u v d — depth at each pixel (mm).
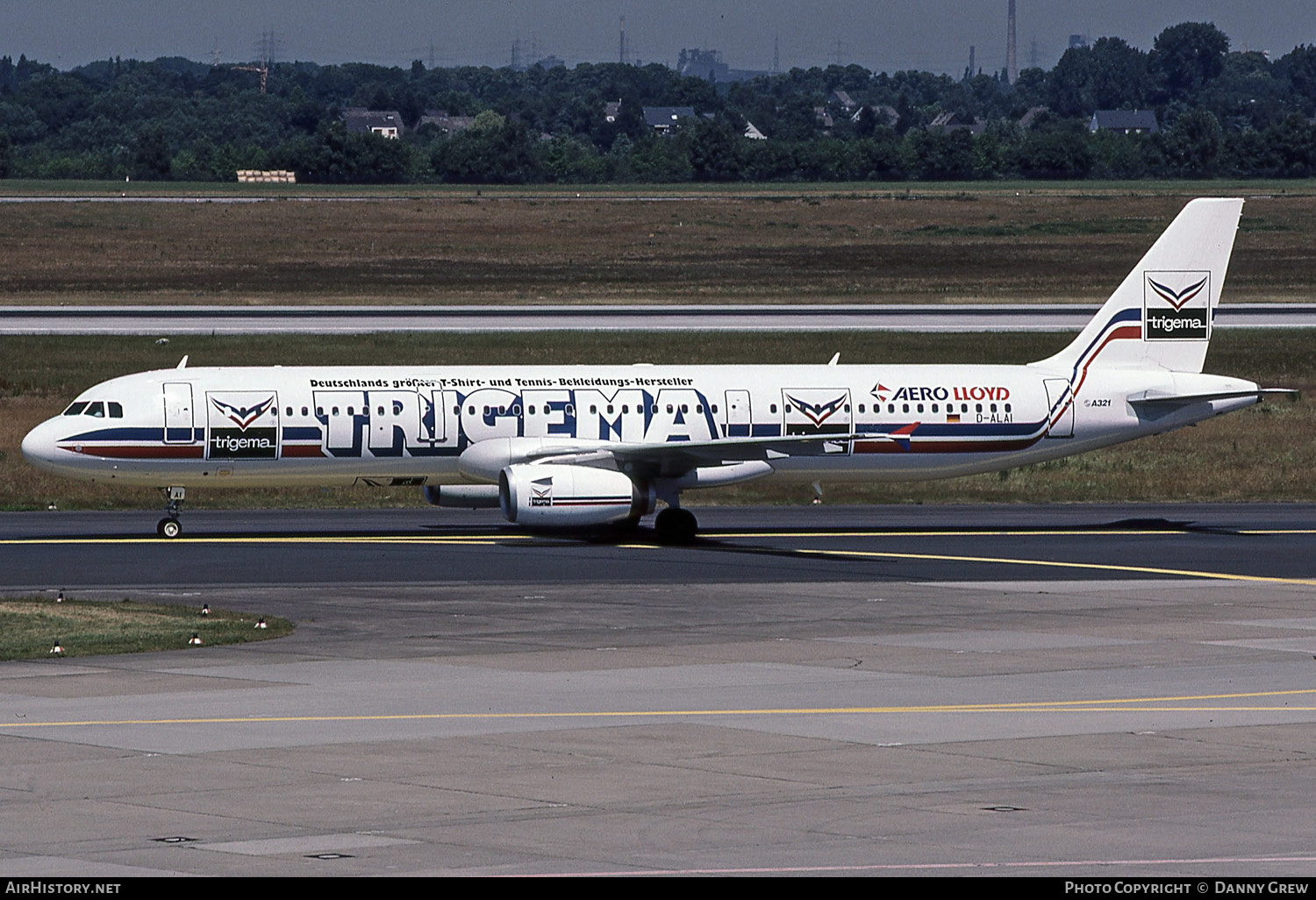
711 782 97812
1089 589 179625
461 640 147000
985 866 80312
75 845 83688
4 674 130125
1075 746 108000
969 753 105812
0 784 96000
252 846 83750
